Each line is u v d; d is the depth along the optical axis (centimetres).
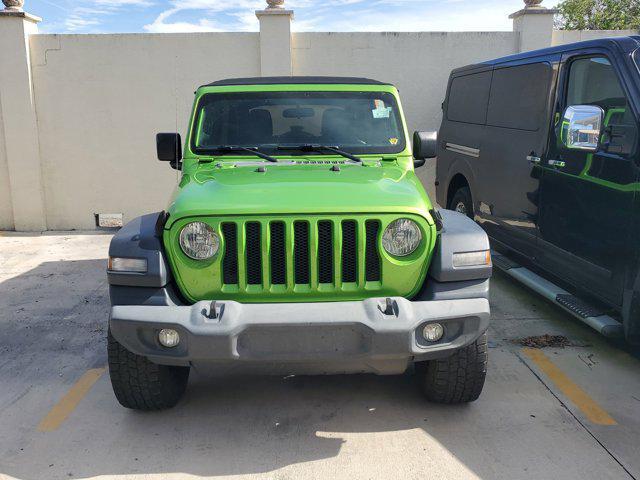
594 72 445
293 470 321
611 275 413
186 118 914
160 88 906
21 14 871
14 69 887
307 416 377
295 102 445
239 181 361
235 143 436
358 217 320
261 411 384
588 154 436
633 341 399
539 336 497
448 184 727
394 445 344
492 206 604
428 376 368
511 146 561
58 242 866
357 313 304
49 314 570
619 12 1911
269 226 318
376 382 421
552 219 488
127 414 381
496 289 621
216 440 351
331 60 914
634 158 387
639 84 395
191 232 318
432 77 923
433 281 329
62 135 916
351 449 341
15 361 465
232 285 323
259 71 907
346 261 326
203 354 302
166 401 373
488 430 358
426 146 446
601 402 390
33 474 320
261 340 306
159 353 313
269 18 885
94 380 431
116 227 943
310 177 369
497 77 609
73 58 895
